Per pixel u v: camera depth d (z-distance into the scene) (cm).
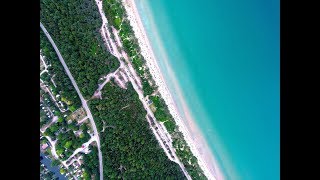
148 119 8181
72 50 7600
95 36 7862
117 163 7612
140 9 8456
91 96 7775
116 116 7719
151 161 7781
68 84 7606
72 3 7638
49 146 7594
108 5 8056
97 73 7762
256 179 8606
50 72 7556
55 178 7506
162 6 8588
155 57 8488
